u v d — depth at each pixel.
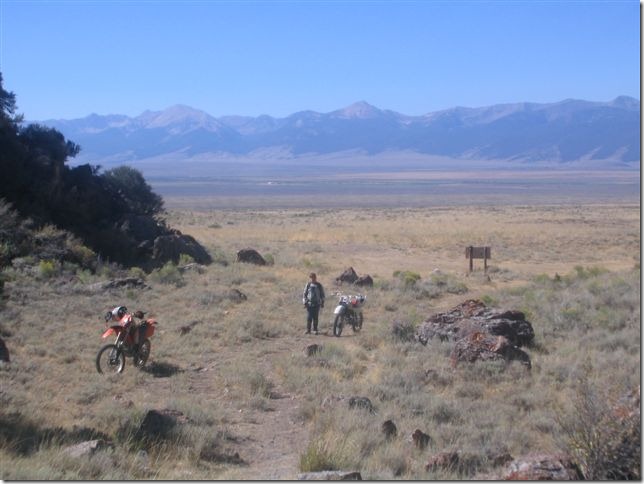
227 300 26.83
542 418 12.41
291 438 11.99
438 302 29.45
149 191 48.50
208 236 61.50
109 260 36.72
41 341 18.92
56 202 37.16
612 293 27.09
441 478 9.27
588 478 8.37
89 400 13.90
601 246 58.81
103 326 21.41
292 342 20.86
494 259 50.22
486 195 176.75
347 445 10.44
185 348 19.03
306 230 70.94
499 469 9.72
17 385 14.33
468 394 14.50
